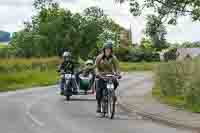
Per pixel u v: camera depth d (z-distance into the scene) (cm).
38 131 1198
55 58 5509
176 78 2012
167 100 1975
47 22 7856
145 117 1516
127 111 1717
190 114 1511
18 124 1329
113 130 1217
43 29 7756
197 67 1631
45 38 7650
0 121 1395
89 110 1727
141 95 2377
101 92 1530
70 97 2359
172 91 2069
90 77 2195
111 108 1479
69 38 7625
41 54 7544
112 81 1495
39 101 2103
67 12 7906
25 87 3303
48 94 2570
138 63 9250
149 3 2381
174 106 1769
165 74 2127
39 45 7606
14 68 4475
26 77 4016
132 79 4531
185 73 1873
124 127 1277
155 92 2414
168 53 6331
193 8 2273
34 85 3541
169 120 1357
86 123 1356
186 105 1689
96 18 8219
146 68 8231
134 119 1470
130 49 10431
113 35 9625
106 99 1511
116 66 1498
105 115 1569
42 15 8025
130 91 2712
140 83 3709
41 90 2953
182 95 1983
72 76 2166
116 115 1584
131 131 1202
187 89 1677
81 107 1839
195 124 1273
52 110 1714
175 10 2330
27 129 1234
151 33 2434
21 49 7562
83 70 2205
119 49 10219
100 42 7925
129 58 10212
